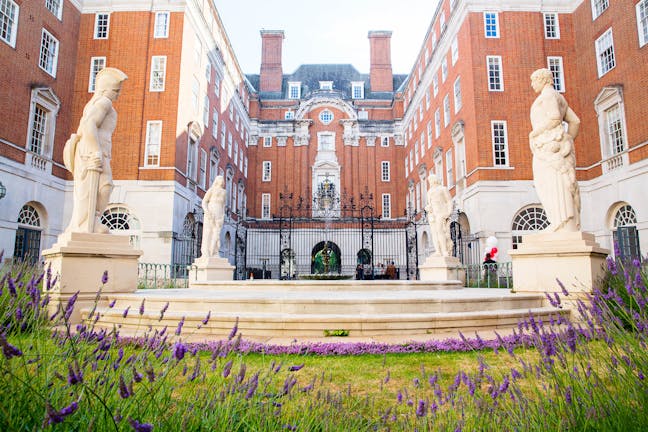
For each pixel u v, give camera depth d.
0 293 3.81
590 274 6.90
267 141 43.31
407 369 4.19
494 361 4.43
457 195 24.84
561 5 23.44
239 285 11.45
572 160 7.68
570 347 2.95
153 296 6.81
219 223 14.41
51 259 7.01
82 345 2.77
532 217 21.41
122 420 1.99
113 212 21.25
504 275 16.23
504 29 23.00
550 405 2.51
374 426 2.57
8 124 17.72
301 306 6.30
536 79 8.03
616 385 2.65
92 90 22.70
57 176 20.98
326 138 43.69
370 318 5.77
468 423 2.37
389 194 42.50
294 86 48.22
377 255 38.09
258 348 4.76
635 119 18.61
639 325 3.27
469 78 22.92
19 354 1.93
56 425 1.90
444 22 28.23
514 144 21.81
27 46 19.05
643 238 18.02
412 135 39.00
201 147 26.30
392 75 47.31
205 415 2.25
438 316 5.95
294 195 42.00
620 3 19.62
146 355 2.69
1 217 17.16
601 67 21.08
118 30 22.89
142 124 21.78
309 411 2.57
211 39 27.98
